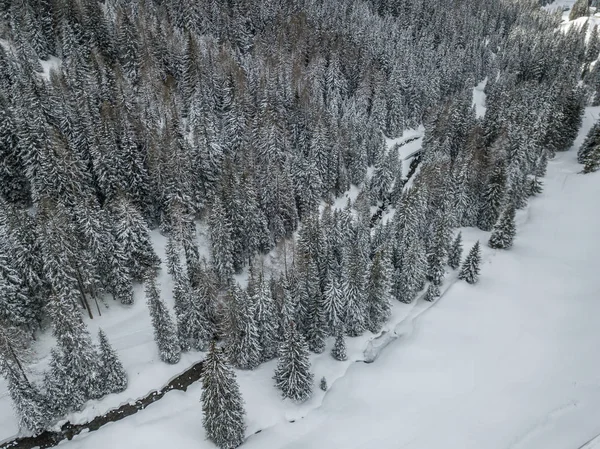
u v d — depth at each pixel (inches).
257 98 3705.7
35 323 2066.9
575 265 2859.3
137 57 3545.8
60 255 1913.1
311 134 3558.1
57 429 1800.0
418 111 4785.9
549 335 2315.5
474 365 2164.1
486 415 1878.7
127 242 2262.6
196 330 2143.2
